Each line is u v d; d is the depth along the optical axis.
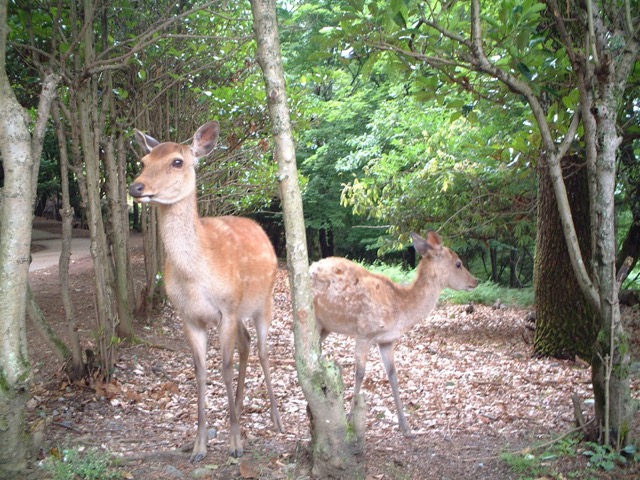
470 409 6.09
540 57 4.88
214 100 9.25
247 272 4.87
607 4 4.93
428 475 4.26
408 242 12.10
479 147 9.65
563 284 8.50
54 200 34.31
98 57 5.93
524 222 11.11
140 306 9.73
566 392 6.72
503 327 11.63
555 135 6.79
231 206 15.00
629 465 4.31
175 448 4.63
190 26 9.05
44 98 4.14
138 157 9.55
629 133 6.73
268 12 3.65
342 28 4.89
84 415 5.30
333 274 5.51
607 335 4.45
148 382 6.47
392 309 5.50
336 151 20.55
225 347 4.57
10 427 3.65
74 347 5.97
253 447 4.68
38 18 6.30
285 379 7.10
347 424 3.86
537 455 4.57
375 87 21.11
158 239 11.02
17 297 3.68
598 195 4.43
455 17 6.04
